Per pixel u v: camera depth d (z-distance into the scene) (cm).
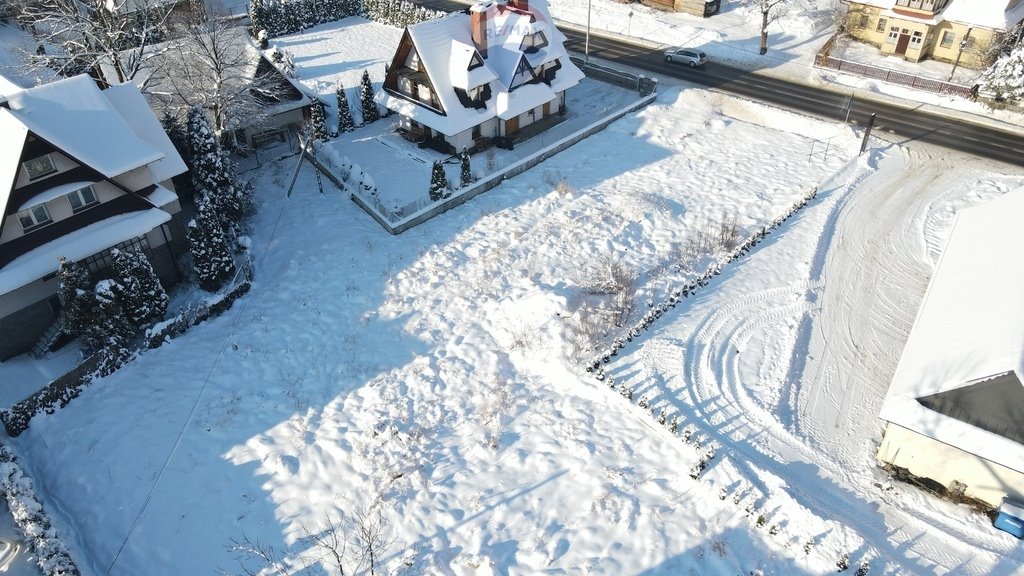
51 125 3278
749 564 2383
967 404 2461
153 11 5903
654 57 6344
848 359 3225
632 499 2602
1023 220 3156
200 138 3928
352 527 2628
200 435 2986
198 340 3466
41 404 3044
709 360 3188
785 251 3859
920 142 4853
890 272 3728
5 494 2702
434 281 3772
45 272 3225
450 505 2666
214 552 2580
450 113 4753
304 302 3678
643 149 4938
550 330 3341
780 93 5594
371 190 4453
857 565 2348
